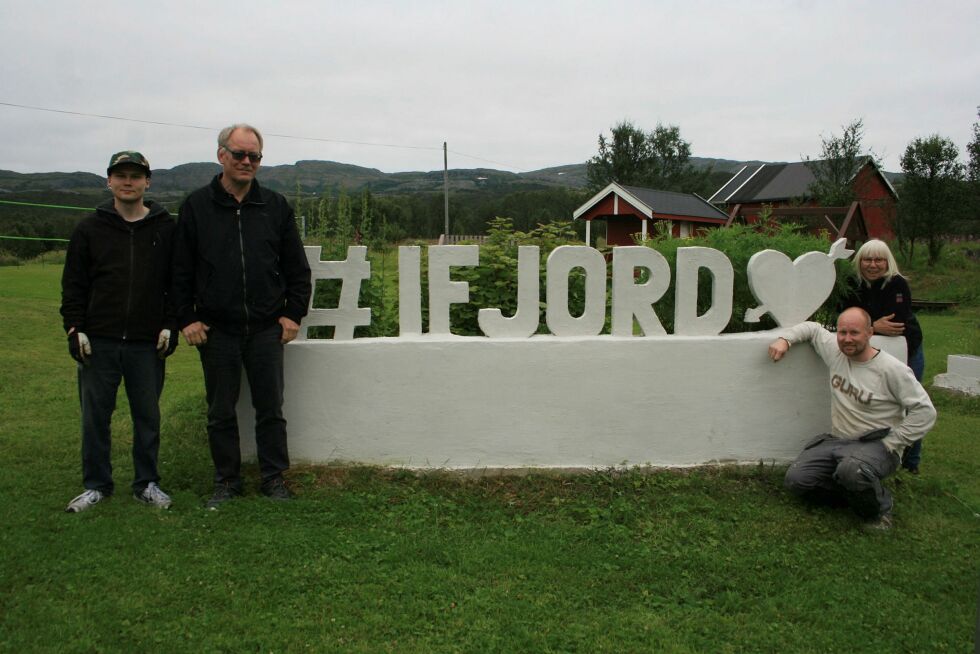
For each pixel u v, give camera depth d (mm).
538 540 3848
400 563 3545
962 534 4117
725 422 4793
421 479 4559
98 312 3988
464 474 4617
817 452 4340
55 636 2834
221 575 3352
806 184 26625
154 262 4074
